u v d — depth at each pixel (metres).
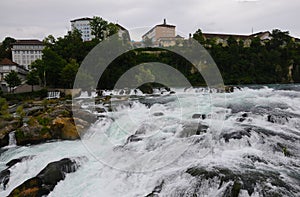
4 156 10.48
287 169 7.58
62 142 11.53
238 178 6.93
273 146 9.04
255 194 6.27
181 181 7.12
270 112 13.08
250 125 11.23
